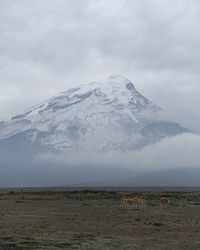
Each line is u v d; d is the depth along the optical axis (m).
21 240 33.50
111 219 51.56
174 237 37.06
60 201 84.00
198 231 41.00
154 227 43.91
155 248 31.62
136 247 31.84
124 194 113.50
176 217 54.31
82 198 94.44
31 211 60.88
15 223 45.97
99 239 35.19
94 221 49.25
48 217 53.03
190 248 31.83
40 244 31.91
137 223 47.34
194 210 64.94
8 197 99.31
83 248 30.86
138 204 73.00
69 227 43.47
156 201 85.44
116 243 33.38
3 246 30.75
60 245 31.72
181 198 96.12
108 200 87.75
